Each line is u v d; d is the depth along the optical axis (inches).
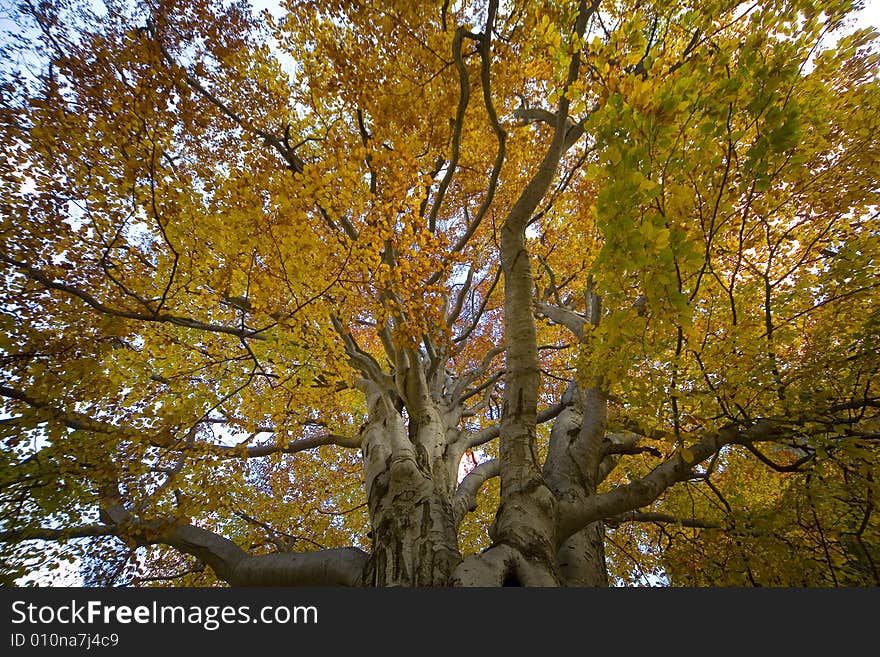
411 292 212.8
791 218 183.8
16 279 207.3
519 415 163.3
